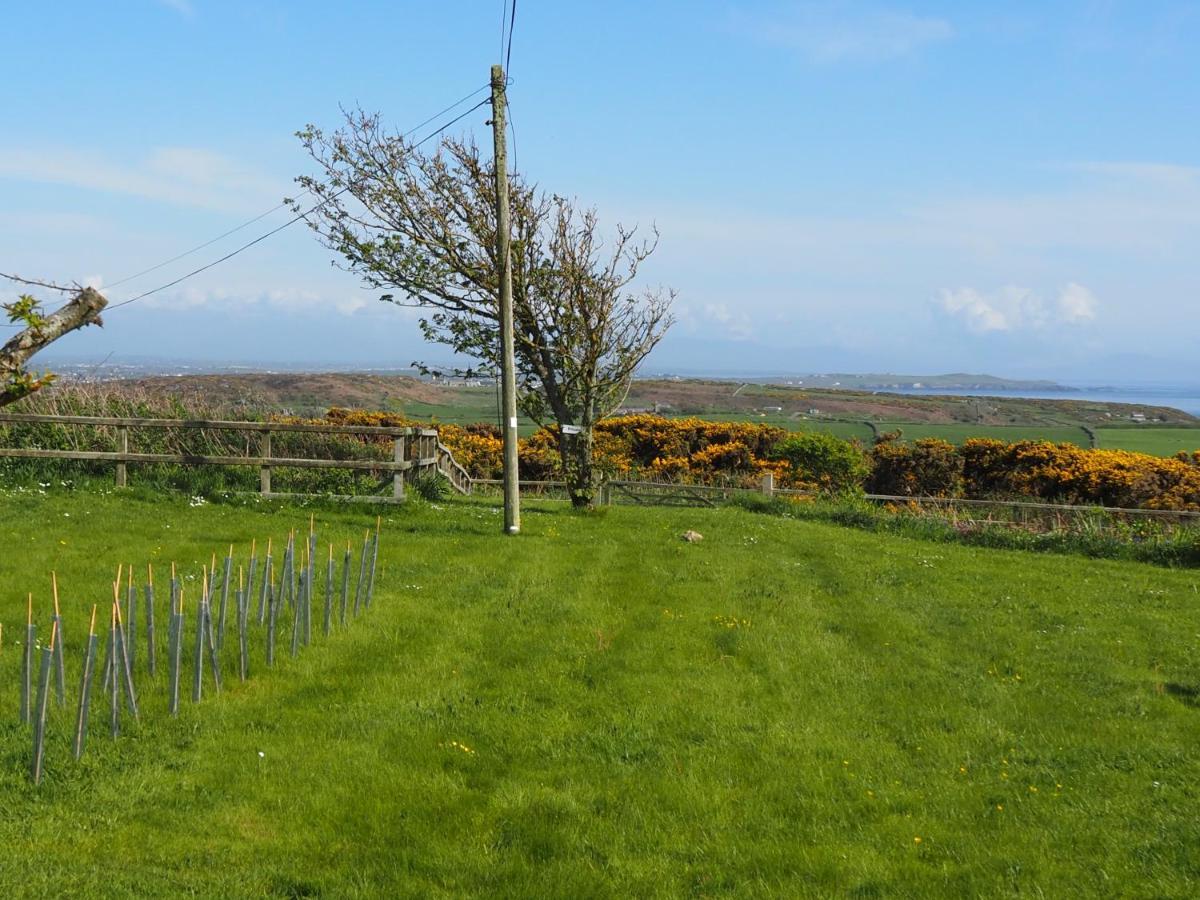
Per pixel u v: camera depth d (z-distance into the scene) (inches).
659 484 996.6
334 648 427.2
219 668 377.1
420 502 780.0
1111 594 643.5
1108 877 281.3
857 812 323.3
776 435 1261.1
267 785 307.0
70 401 867.4
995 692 440.5
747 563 650.8
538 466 1188.5
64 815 274.2
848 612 551.8
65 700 337.7
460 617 487.8
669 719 383.6
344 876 262.7
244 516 699.4
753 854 289.6
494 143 706.2
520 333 823.1
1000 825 317.7
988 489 1159.6
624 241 1173.1
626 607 528.7
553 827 297.1
